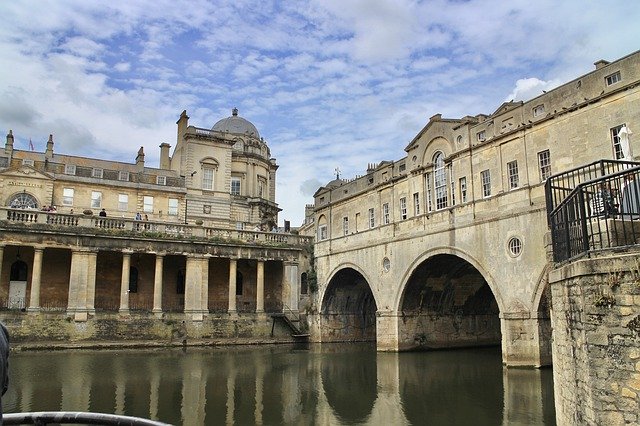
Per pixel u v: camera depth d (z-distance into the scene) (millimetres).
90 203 49438
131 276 44594
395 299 35719
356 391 22250
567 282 9555
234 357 33406
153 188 52281
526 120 26750
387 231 37250
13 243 36812
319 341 44281
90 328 37594
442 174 32906
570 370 9531
